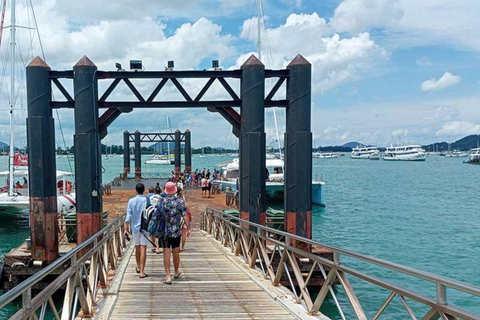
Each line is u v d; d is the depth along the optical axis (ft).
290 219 45.85
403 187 200.44
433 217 105.40
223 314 24.94
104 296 28.12
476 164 505.25
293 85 45.83
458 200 145.18
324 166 499.92
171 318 24.29
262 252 33.68
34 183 44.55
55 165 45.73
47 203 45.01
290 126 46.16
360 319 18.15
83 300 22.95
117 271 36.14
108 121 47.50
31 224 44.98
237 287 31.14
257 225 34.58
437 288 12.78
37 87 44.09
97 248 28.02
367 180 251.80
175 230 32.04
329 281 21.12
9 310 43.29
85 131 44.45
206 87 46.93
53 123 45.32
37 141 44.14
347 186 206.80
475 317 11.37
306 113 45.80
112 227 39.37
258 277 33.47
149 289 30.42
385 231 85.87
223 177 146.10
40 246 45.09
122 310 25.64
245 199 45.50
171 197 32.24
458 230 86.53
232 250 45.42
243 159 45.88
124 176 181.78
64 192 92.94
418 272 13.48
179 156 184.65
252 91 45.50
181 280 33.19
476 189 188.55
